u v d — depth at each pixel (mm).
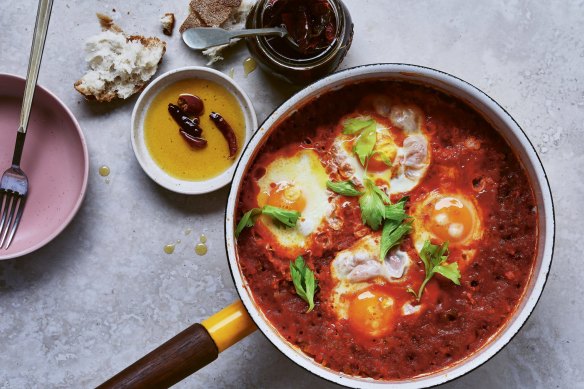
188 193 751
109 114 787
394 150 719
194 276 780
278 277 708
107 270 782
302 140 719
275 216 704
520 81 775
